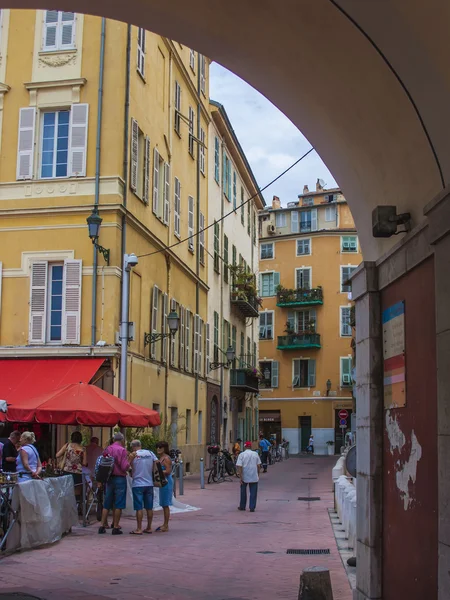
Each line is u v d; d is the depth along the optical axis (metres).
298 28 6.25
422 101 5.55
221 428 35.88
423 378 6.03
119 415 14.60
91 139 21.75
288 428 59.09
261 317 61.66
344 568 9.80
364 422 7.47
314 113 7.43
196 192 32.12
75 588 8.52
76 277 21.16
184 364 28.83
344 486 14.09
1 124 22.12
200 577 9.26
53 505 11.98
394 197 6.86
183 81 30.19
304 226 62.22
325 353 58.94
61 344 21.00
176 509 17.27
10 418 14.27
